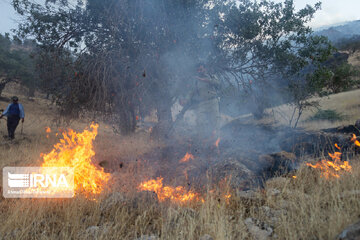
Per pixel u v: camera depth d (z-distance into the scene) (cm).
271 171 385
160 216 265
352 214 204
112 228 237
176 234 216
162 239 214
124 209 276
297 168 368
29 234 238
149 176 385
